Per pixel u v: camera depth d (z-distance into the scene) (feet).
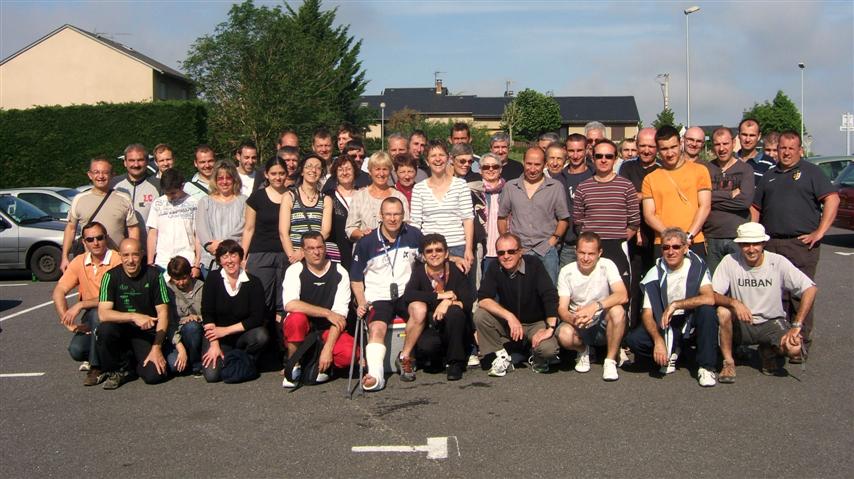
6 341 29.14
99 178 25.96
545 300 22.77
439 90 309.63
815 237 24.12
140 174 27.96
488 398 20.57
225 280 22.77
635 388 21.17
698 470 15.53
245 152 28.22
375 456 16.61
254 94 121.08
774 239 24.68
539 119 228.63
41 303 37.91
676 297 21.84
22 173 100.07
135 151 27.73
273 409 20.03
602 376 22.49
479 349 23.44
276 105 122.31
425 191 25.17
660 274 22.13
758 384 21.35
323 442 17.52
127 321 22.20
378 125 266.16
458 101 296.30
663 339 21.99
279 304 24.07
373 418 19.11
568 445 16.98
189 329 22.99
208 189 26.94
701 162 25.68
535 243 24.90
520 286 22.99
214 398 21.13
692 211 23.94
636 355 23.38
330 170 27.63
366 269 23.16
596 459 16.16
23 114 99.81
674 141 23.84
